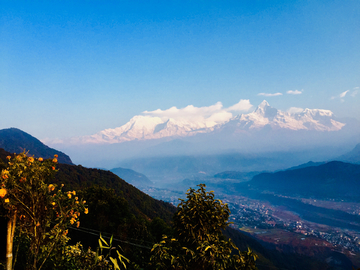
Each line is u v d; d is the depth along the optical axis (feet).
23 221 10.70
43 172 11.34
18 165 10.50
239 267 11.92
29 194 10.44
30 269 10.66
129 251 36.17
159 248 12.44
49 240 11.64
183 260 11.93
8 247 9.91
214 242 12.96
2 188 9.68
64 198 12.03
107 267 13.02
